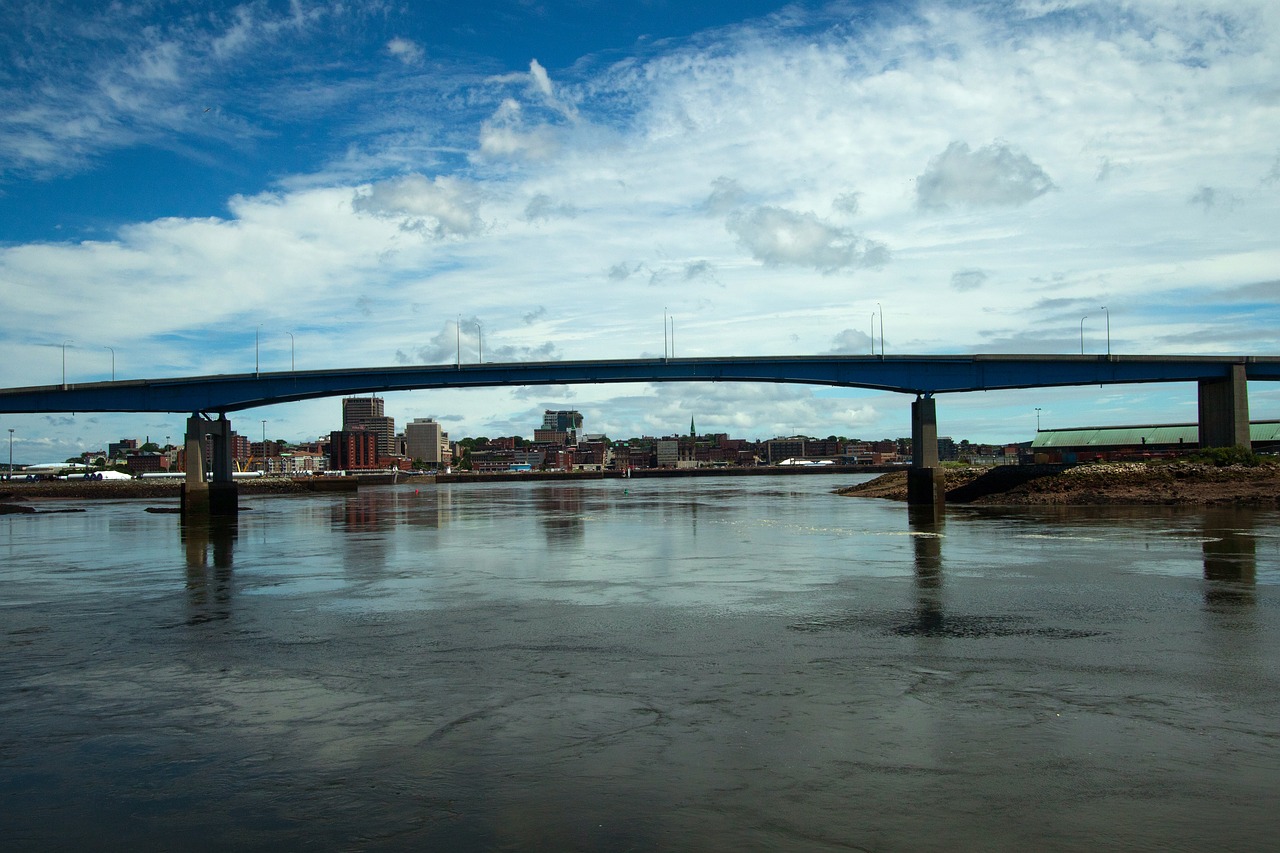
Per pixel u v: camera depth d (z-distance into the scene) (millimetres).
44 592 37781
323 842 12922
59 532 74938
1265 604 30391
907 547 50531
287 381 97562
